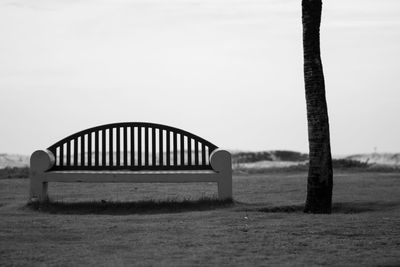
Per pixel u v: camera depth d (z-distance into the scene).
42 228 9.71
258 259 7.21
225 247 7.99
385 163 45.00
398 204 13.15
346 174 24.64
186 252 7.64
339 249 7.86
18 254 7.48
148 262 7.01
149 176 13.52
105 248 7.91
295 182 19.52
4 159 47.34
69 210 12.82
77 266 6.80
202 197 14.23
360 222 10.11
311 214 11.63
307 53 12.53
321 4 12.58
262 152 58.12
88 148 14.21
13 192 16.81
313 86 12.46
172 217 11.24
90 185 19.33
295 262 7.05
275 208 12.70
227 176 13.52
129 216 11.66
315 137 12.39
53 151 14.27
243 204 13.38
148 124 14.10
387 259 7.20
